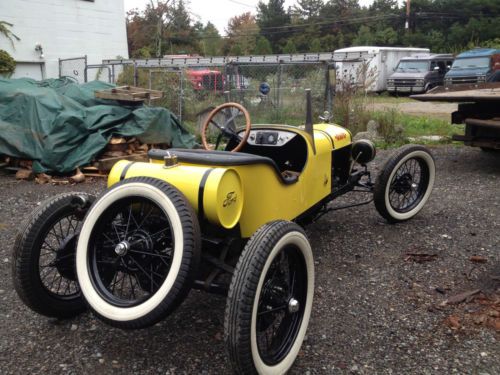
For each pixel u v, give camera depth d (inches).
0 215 217.2
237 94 447.2
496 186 252.7
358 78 447.5
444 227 190.2
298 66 490.3
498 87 363.6
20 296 115.3
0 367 107.4
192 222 96.5
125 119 306.5
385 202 183.5
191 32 1504.7
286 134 151.3
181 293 93.6
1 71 526.3
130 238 103.7
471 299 133.8
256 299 91.7
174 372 105.3
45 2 584.1
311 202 150.9
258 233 97.5
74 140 285.6
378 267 155.6
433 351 112.0
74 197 119.1
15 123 285.1
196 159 110.7
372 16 2442.2
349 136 182.4
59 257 119.5
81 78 631.2
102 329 121.7
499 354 110.5
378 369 106.2
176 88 480.1
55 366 107.7
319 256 164.1
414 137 404.8
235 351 90.0
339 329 121.2
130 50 1403.8
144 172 109.9
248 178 113.4
